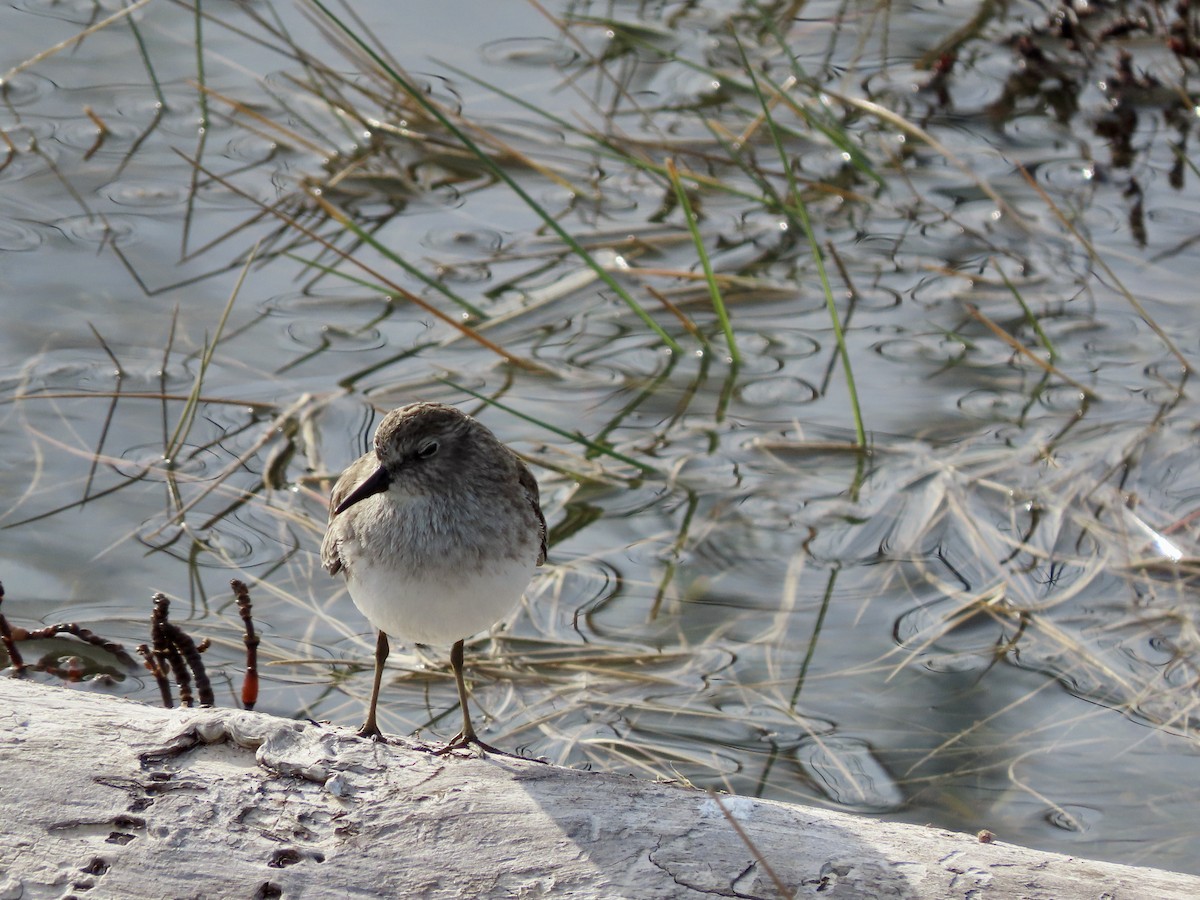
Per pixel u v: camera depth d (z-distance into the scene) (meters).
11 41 17.20
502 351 12.84
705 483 11.85
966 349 13.38
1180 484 11.73
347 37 17.06
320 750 6.70
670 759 9.28
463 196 15.48
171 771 6.57
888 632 10.34
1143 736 9.35
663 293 14.07
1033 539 11.20
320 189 15.26
